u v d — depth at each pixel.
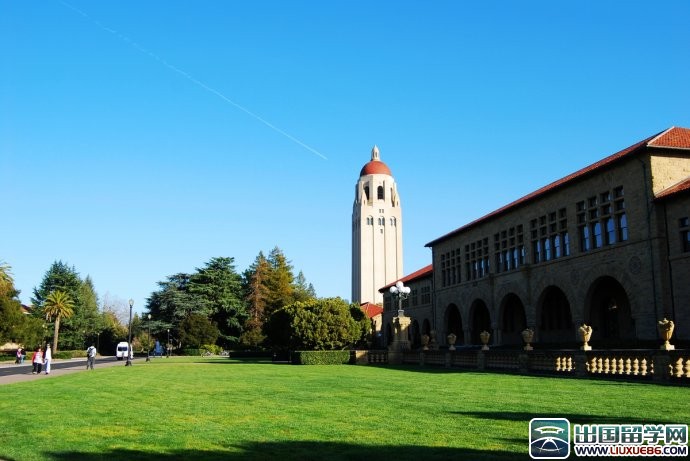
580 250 39.91
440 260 64.25
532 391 17.38
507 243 49.72
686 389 16.92
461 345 62.06
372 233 142.25
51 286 108.56
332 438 9.80
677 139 34.97
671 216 32.56
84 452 9.05
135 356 91.31
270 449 9.00
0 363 64.94
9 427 11.65
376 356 43.84
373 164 147.38
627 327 39.56
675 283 31.98
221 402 15.50
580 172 42.28
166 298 97.88
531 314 45.41
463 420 11.47
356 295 144.25
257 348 87.69
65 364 56.97
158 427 11.27
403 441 9.41
